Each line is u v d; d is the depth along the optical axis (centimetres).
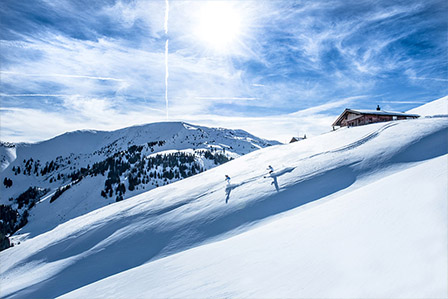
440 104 5516
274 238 992
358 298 366
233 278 675
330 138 3631
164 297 691
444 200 554
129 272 1327
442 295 290
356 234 645
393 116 4631
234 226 1956
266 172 2955
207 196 2897
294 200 2022
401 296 325
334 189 1964
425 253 402
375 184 1156
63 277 2041
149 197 3831
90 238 2825
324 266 538
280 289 501
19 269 2691
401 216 603
